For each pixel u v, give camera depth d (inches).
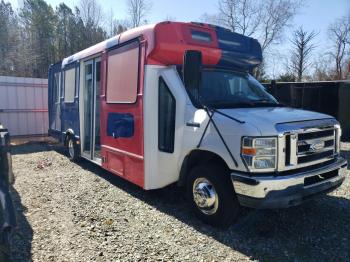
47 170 317.1
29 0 1945.1
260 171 159.3
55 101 411.8
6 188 144.9
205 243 166.1
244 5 1513.3
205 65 213.5
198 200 187.5
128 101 229.1
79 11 1941.4
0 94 493.4
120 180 278.2
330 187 178.5
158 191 245.1
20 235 174.1
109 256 153.8
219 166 179.5
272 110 185.8
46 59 1854.1
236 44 229.0
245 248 161.3
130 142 229.9
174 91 198.5
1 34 1619.1
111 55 252.1
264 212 201.0
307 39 1827.0
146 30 208.1
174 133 199.2
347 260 150.1
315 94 521.0
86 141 331.3
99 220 193.3
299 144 165.2
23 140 518.0
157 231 179.0
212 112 178.1
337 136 189.5
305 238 170.9
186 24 211.0
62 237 172.2
